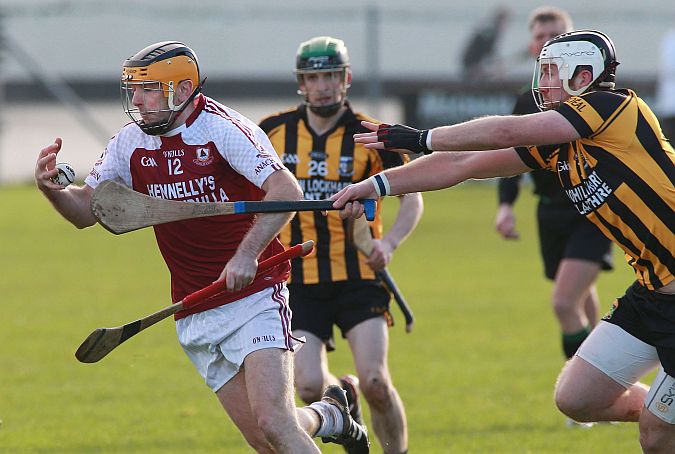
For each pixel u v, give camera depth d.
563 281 26.59
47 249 53.50
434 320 36.91
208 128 17.09
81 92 98.00
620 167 16.97
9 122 89.69
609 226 17.58
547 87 17.81
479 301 40.03
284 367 17.05
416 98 69.69
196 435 24.42
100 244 55.53
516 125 16.72
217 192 17.30
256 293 17.34
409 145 17.30
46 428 25.00
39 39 97.44
